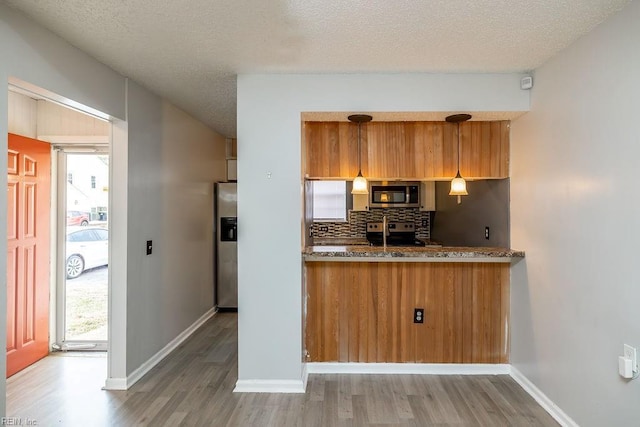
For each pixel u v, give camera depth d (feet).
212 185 16.10
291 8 6.04
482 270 10.21
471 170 10.18
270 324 9.17
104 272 12.37
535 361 8.76
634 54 5.76
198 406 8.44
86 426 7.64
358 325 10.31
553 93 7.98
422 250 9.93
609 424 6.36
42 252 11.12
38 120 11.32
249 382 9.15
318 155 10.32
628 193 5.90
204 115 13.38
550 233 8.13
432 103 9.04
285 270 9.15
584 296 6.98
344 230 18.20
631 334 5.87
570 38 7.09
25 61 6.38
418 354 10.27
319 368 10.29
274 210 9.16
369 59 8.17
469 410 8.22
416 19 6.37
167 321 11.69
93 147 11.78
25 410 8.25
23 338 10.44
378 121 10.16
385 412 8.16
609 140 6.31
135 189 9.72
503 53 7.81
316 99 9.12
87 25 6.68
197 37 7.14
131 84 9.50
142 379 9.82
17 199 10.19
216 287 16.75
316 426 7.63
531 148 8.93
